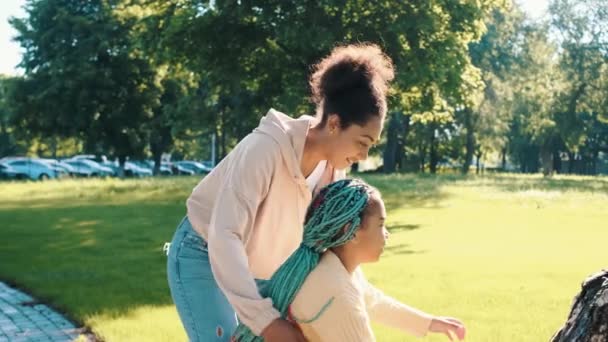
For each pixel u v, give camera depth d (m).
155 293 8.01
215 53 22.80
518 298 7.68
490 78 49.22
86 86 41.19
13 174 48.09
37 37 42.44
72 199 23.77
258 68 23.31
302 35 20.67
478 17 22.27
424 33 21.11
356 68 2.88
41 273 9.45
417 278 9.00
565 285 8.52
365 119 2.86
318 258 2.64
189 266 3.21
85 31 41.72
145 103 43.00
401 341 5.84
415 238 13.30
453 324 3.10
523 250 11.62
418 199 23.03
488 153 64.19
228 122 36.31
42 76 42.25
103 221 16.47
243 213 2.84
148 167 60.88
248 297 2.64
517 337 5.94
